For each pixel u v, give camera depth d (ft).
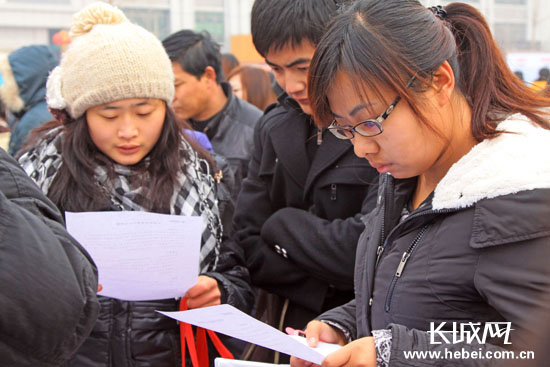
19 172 3.56
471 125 3.80
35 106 11.09
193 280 5.21
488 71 3.89
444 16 4.17
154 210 5.68
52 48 12.05
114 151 5.64
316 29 5.46
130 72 5.40
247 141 9.38
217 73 9.55
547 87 4.14
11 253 3.05
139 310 5.46
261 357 6.17
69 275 3.23
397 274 3.92
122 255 5.00
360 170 5.72
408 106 3.63
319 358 3.65
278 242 5.85
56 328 3.17
